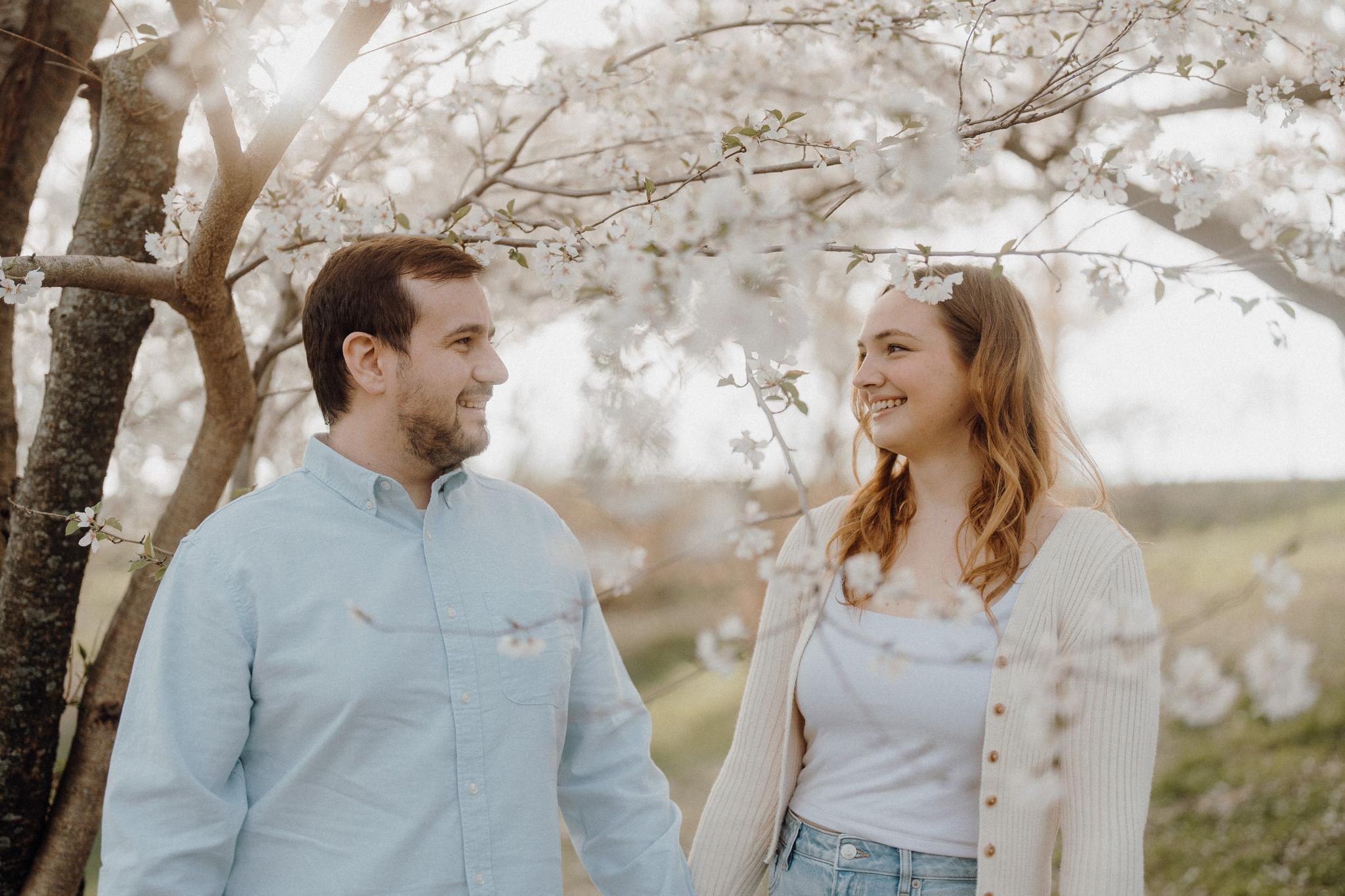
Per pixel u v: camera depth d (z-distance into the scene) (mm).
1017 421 1728
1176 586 5121
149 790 1353
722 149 1509
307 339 1617
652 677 5945
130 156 1883
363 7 1349
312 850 1408
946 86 2311
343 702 1416
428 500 1614
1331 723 4598
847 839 1573
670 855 1667
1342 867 3842
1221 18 1625
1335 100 1601
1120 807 1478
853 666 1615
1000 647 1558
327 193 1778
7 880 1830
